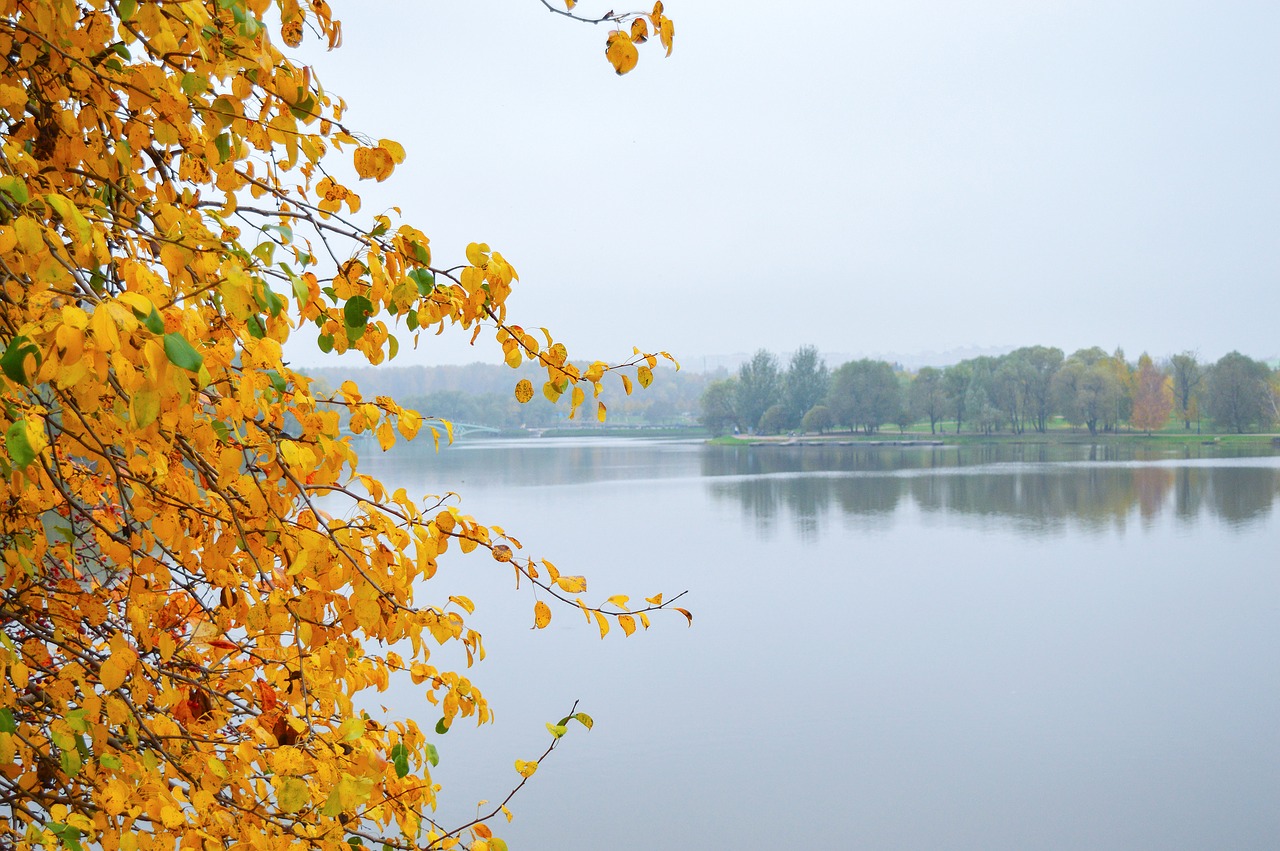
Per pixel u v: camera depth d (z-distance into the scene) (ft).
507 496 164.55
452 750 45.42
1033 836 37.63
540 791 41.09
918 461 253.85
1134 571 93.66
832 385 377.71
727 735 48.73
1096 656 64.23
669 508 146.72
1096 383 331.57
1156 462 231.50
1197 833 37.99
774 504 152.35
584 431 484.33
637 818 38.50
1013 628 71.72
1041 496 159.74
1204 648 65.77
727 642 67.87
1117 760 45.88
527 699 53.88
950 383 353.92
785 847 35.63
